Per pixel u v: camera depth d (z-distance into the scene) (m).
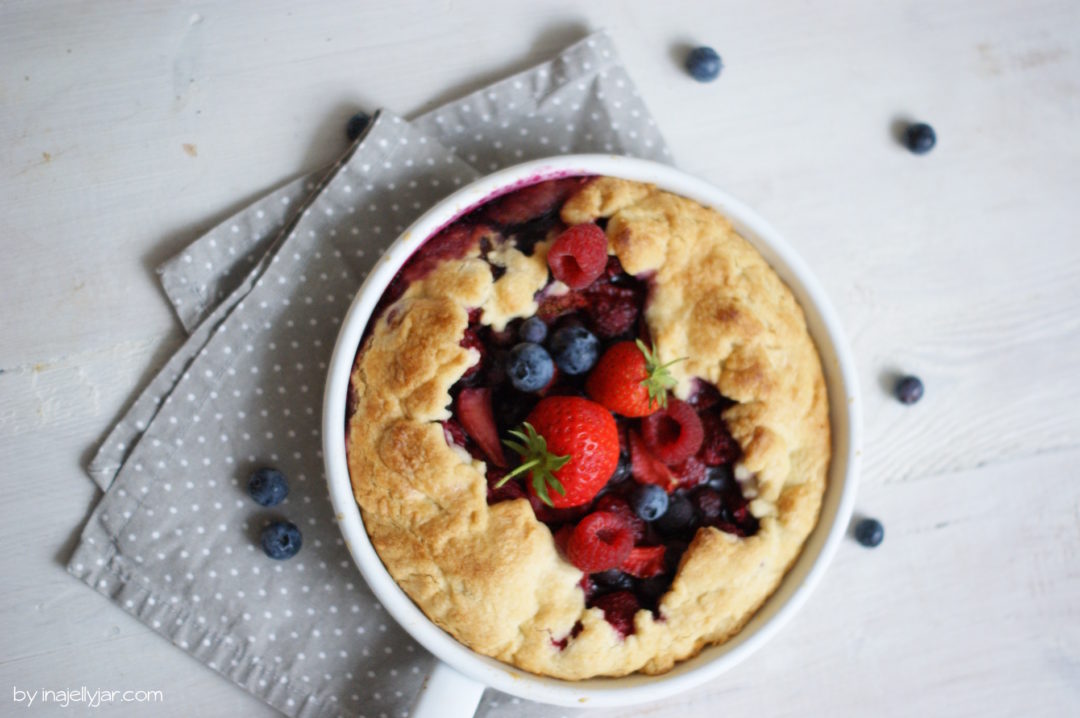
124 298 0.58
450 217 0.53
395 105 0.60
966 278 0.63
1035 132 0.63
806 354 0.56
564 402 0.52
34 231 0.58
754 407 0.55
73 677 0.57
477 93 0.59
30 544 0.57
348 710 0.58
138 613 0.57
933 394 0.63
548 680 0.53
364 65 0.60
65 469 0.57
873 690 0.62
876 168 0.63
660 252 0.55
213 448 0.57
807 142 0.62
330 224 0.57
